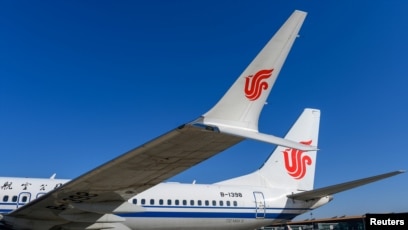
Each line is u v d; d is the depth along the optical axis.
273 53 7.91
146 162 9.11
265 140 6.75
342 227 62.88
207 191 18.22
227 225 18.09
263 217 18.80
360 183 16.42
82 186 10.58
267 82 7.75
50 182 16.06
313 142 21.84
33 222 12.80
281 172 20.92
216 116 6.96
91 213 12.78
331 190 18.06
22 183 15.63
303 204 19.86
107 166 9.26
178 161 9.05
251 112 7.38
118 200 12.23
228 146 7.93
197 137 7.45
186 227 17.38
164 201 17.05
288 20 8.03
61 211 12.32
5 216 12.25
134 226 16.45
